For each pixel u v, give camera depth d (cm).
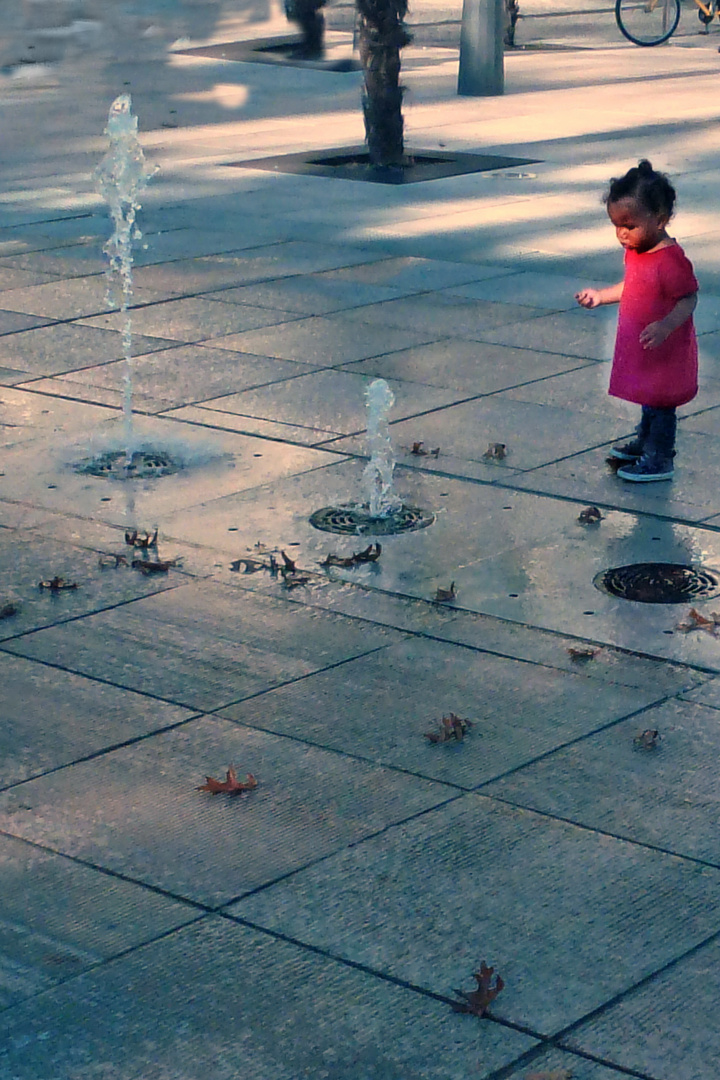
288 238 1412
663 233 777
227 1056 385
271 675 594
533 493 788
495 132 1989
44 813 499
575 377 988
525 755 532
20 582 680
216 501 776
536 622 638
